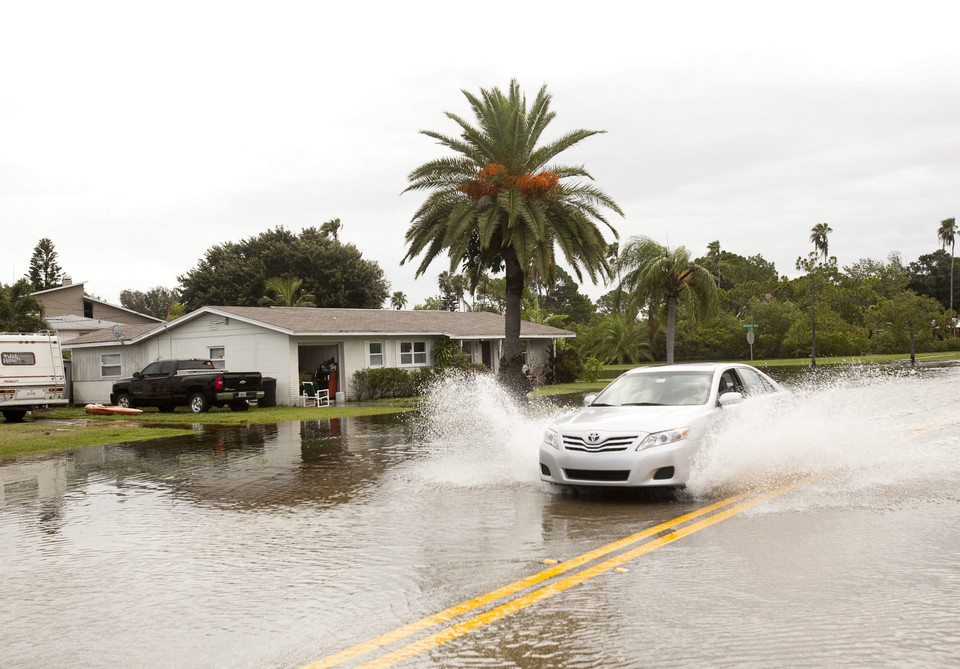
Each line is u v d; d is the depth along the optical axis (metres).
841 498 8.31
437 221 26.25
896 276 97.06
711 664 4.14
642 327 61.94
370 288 60.34
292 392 27.44
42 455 15.09
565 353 39.81
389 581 5.87
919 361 50.03
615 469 8.46
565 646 4.48
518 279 26.34
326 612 5.22
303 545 7.13
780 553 6.25
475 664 4.27
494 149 25.36
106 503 9.66
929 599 5.05
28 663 4.50
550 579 5.77
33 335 24.86
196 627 5.02
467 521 7.86
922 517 7.35
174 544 7.35
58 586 6.04
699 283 34.31
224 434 18.33
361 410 24.34
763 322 64.44
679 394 9.84
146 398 26.34
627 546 6.65
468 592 5.54
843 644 4.35
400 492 9.66
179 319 30.06
